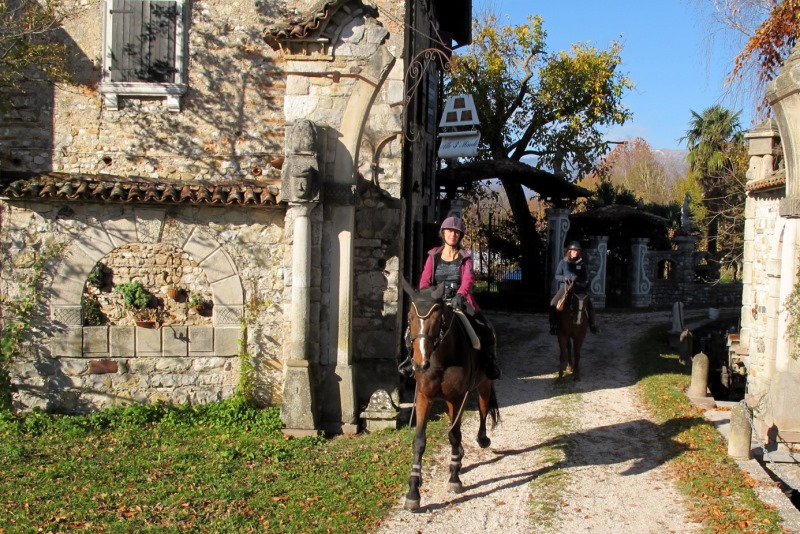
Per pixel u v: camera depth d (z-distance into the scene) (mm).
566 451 10039
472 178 26547
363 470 9102
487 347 8727
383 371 11305
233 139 11672
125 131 11586
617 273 31141
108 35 11484
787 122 10453
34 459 9156
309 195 10148
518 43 31156
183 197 10648
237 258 11117
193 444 9938
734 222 30297
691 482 8703
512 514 7836
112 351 10977
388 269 11406
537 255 30766
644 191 59500
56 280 10875
